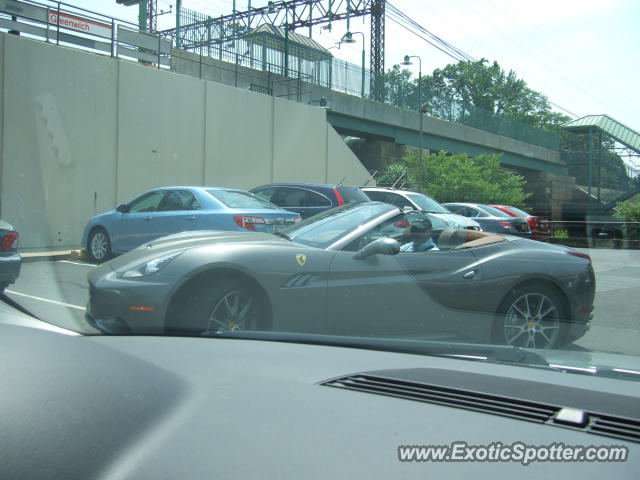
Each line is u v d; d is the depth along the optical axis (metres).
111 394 1.55
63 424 1.32
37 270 8.75
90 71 13.77
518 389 2.07
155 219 8.70
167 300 3.79
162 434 1.42
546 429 1.65
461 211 16.89
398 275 4.12
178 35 28.34
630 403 1.95
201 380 2.01
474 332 4.19
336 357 2.59
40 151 12.87
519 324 4.28
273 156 19.30
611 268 12.27
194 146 16.48
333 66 28.98
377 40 31.58
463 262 4.23
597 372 2.49
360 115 29.53
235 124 17.80
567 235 25.20
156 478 1.24
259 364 2.37
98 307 4.01
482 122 40.72
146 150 15.13
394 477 1.31
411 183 29.27
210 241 4.33
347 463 1.37
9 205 12.34
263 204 8.61
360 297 4.05
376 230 4.37
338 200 10.37
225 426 1.54
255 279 3.92
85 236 10.02
